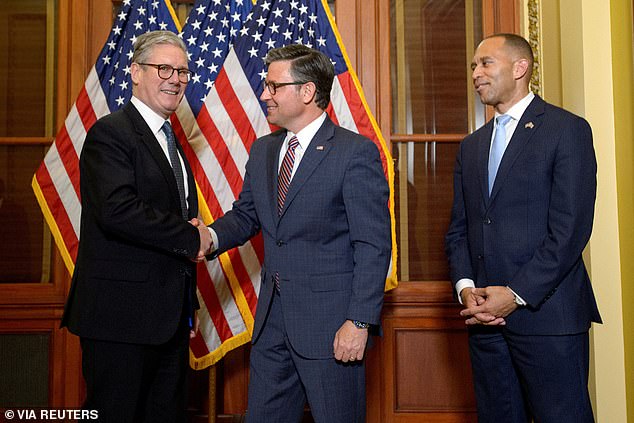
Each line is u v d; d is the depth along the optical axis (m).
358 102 3.05
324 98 2.13
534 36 3.25
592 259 2.88
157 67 2.19
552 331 2.05
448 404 3.25
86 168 2.10
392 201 3.03
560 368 2.05
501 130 2.26
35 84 3.33
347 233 2.04
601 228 2.88
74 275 2.19
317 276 2.01
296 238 2.03
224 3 3.14
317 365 1.98
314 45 3.09
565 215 2.04
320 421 1.97
